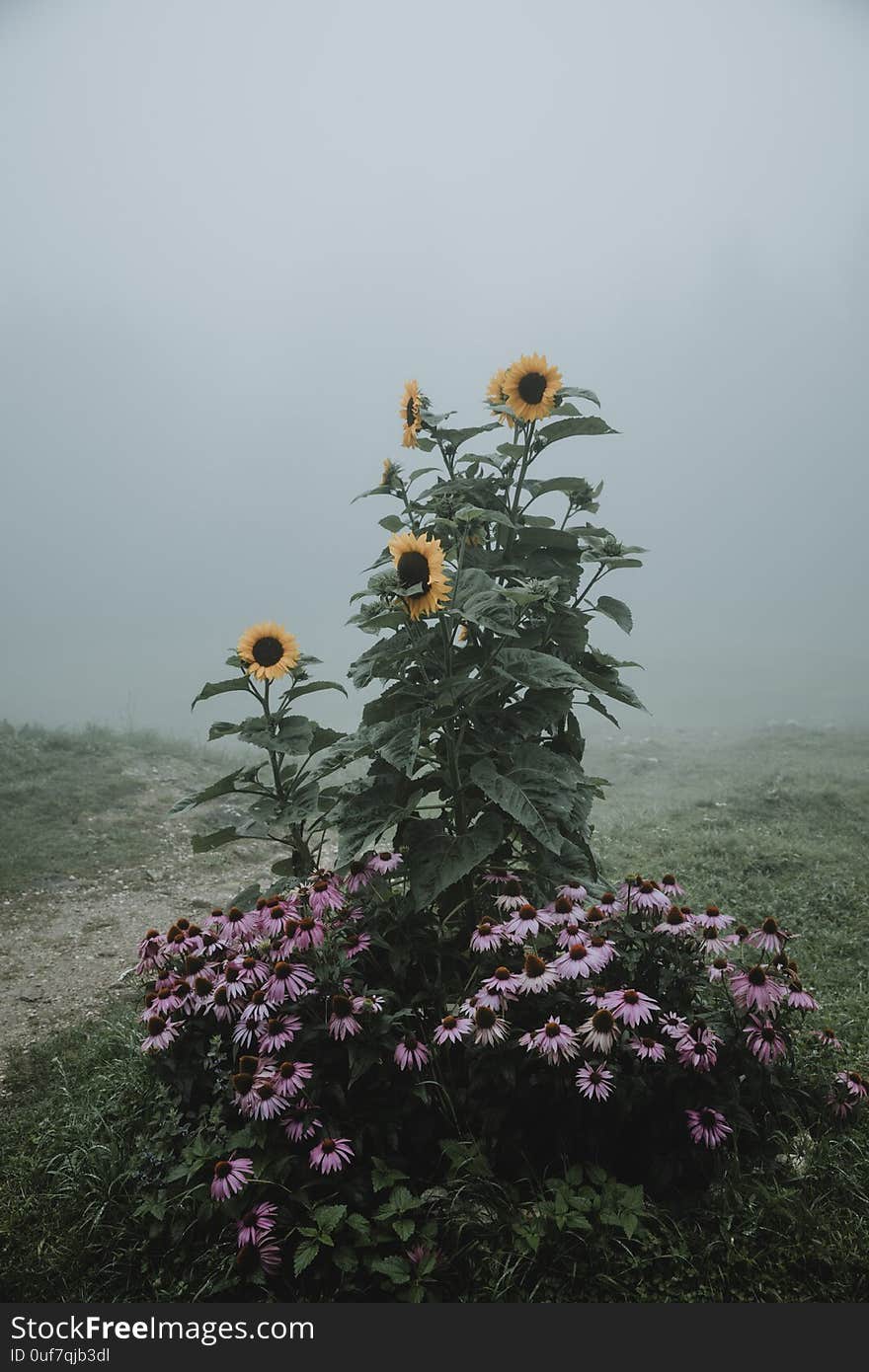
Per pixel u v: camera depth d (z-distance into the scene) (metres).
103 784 8.70
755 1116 2.92
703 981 2.91
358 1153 2.69
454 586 3.26
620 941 2.98
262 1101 2.57
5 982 5.00
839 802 8.07
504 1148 2.80
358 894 3.26
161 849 7.31
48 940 5.59
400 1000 2.93
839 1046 3.37
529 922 2.88
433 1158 2.85
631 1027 2.72
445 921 3.30
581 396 3.45
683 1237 2.58
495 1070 2.67
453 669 3.43
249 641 3.48
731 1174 2.74
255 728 3.58
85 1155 3.11
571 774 3.10
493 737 3.35
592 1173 2.68
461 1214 2.63
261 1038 2.72
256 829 3.56
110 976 5.07
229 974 2.91
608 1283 2.50
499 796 3.03
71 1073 3.93
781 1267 2.53
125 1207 2.86
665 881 3.22
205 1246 2.70
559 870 3.33
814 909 5.49
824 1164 2.87
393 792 3.30
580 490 3.68
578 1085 2.57
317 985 2.84
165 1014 2.97
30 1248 2.81
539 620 3.50
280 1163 2.59
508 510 3.67
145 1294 2.63
